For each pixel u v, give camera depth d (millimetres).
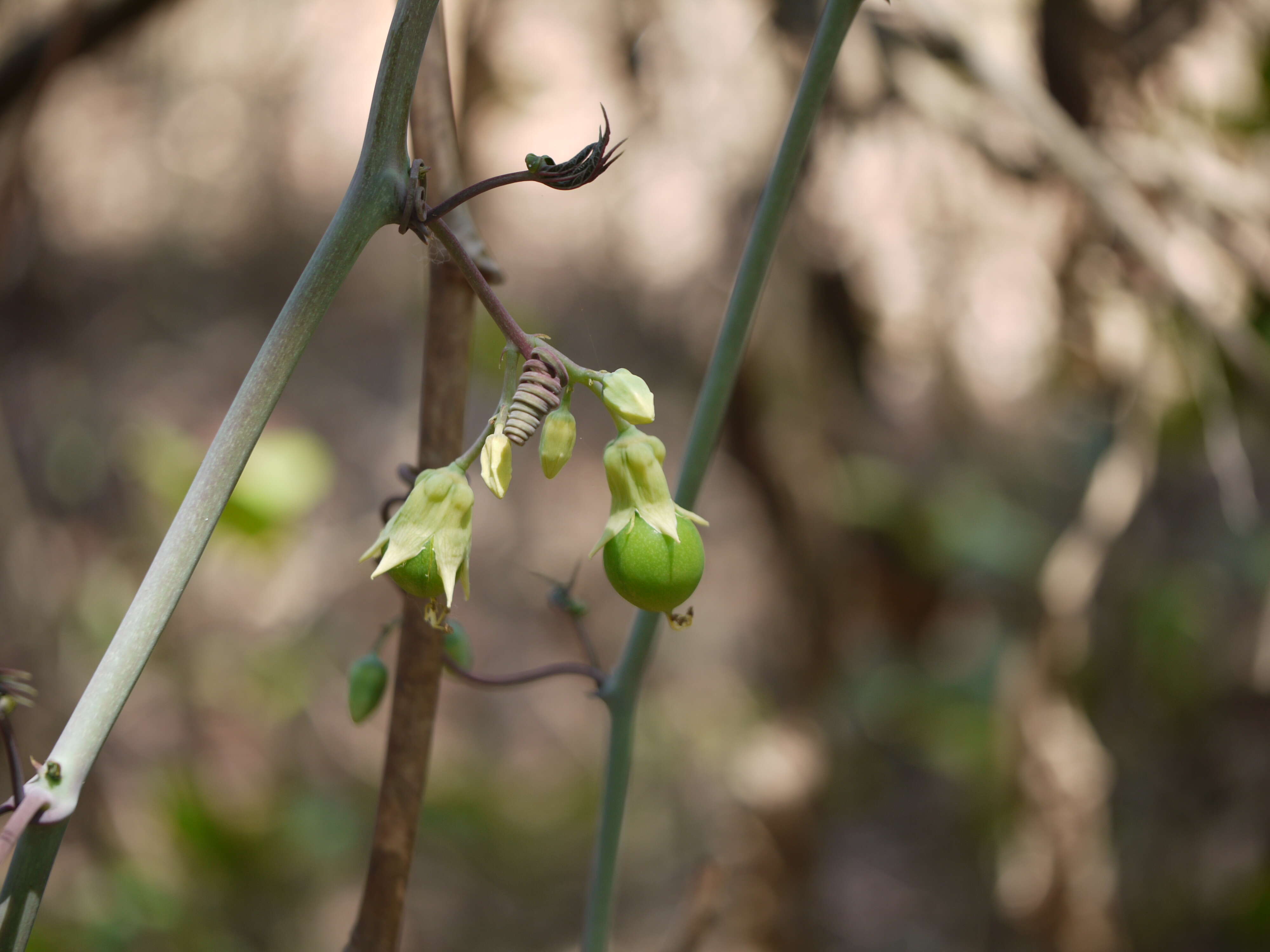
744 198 649
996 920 855
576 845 1047
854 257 661
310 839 835
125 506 971
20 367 1050
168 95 948
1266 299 615
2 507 756
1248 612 812
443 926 956
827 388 685
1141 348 641
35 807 300
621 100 654
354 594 1101
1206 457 786
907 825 999
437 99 360
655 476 323
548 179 305
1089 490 718
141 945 716
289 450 699
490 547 1258
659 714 1103
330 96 927
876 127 634
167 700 896
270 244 1231
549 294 925
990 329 690
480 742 1147
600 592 1231
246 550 701
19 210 696
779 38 612
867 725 958
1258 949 719
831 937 854
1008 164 637
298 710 926
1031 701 682
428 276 359
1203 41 608
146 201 1184
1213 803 771
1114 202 551
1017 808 695
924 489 842
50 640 757
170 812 752
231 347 1273
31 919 302
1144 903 742
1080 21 602
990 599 948
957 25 547
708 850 858
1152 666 795
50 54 500
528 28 647
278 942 777
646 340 867
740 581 1107
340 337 1355
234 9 835
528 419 309
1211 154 611
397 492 1240
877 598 843
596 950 369
